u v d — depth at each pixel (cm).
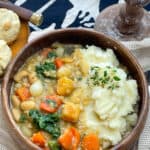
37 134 59
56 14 80
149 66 73
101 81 61
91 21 80
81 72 64
